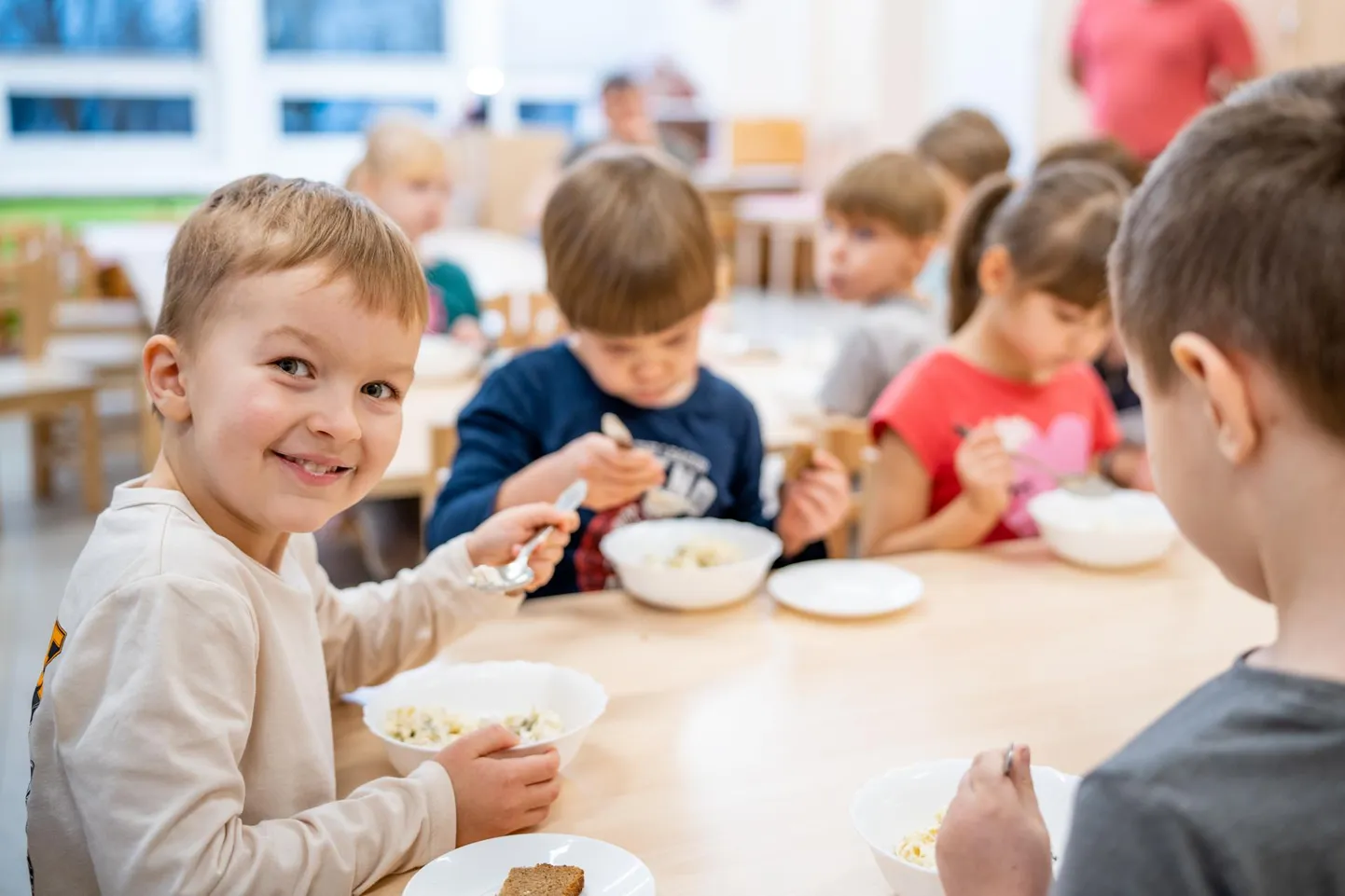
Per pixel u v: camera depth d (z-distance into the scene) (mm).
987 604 1330
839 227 2561
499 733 887
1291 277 519
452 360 2691
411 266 839
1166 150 601
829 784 931
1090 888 518
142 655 733
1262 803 503
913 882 755
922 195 2490
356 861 779
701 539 1438
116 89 6641
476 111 6969
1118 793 521
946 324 2131
